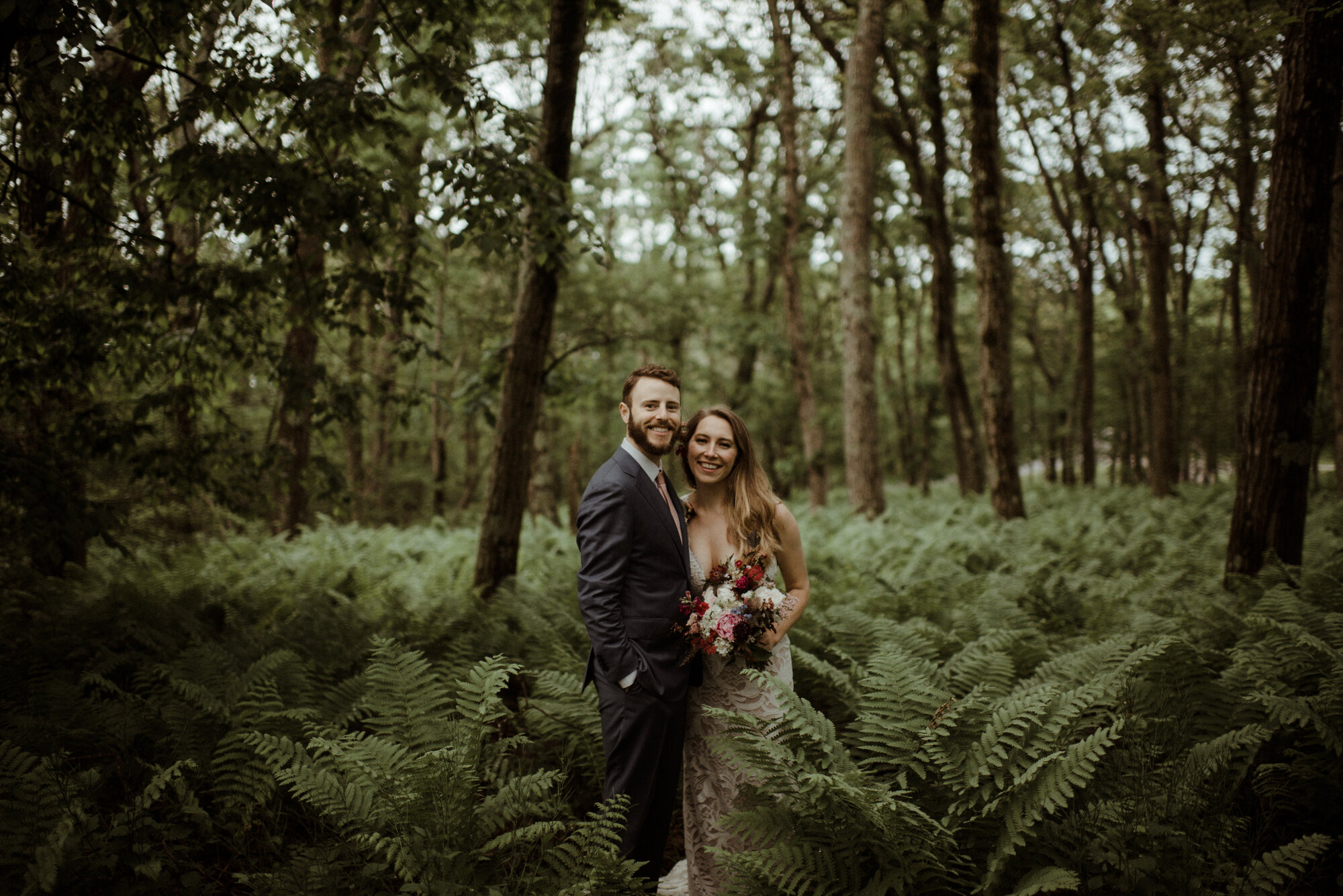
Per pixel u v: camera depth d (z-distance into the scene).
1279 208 5.57
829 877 2.71
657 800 2.99
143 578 7.57
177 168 5.01
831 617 5.16
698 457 3.29
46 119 5.06
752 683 3.19
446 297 18.33
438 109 8.30
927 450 26.88
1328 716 3.44
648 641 3.00
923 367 34.66
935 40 15.81
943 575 7.17
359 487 19.56
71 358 5.48
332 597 7.24
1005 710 3.09
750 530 3.21
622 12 6.57
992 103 10.85
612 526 3.02
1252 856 3.09
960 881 2.76
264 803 3.37
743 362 23.08
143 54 5.52
